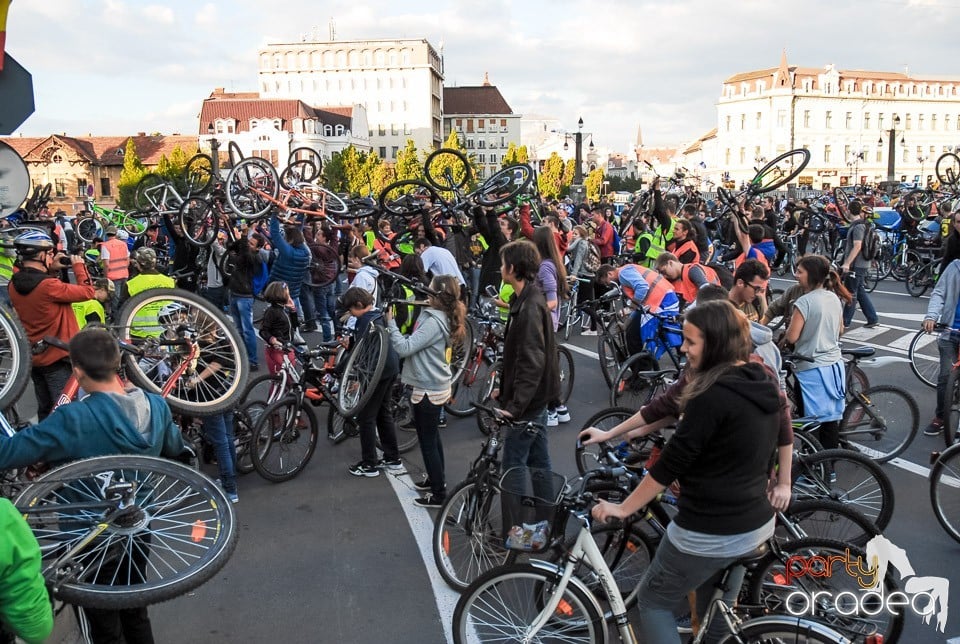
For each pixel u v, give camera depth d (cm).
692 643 297
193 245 1099
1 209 430
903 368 870
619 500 347
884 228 1595
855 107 9281
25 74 427
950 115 9669
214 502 304
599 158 13012
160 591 277
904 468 576
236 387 441
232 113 7606
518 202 1159
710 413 252
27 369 360
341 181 5522
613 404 660
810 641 267
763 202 1747
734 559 263
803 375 490
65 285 512
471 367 730
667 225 1078
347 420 622
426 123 10538
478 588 314
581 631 307
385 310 568
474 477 421
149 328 429
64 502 285
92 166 6788
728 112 9694
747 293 535
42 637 221
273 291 634
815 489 423
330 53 10500
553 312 713
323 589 416
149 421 311
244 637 371
